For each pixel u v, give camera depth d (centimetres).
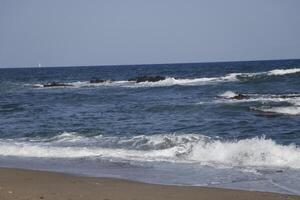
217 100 2883
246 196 881
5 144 1583
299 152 1262
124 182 1002
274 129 1778
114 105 2923
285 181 1013
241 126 1875
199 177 1063
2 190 914
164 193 905
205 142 1424
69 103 3209
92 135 1725
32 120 2266
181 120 2112
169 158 1285
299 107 2322
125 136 1675
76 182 1001
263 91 3434
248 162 1215
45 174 1087
